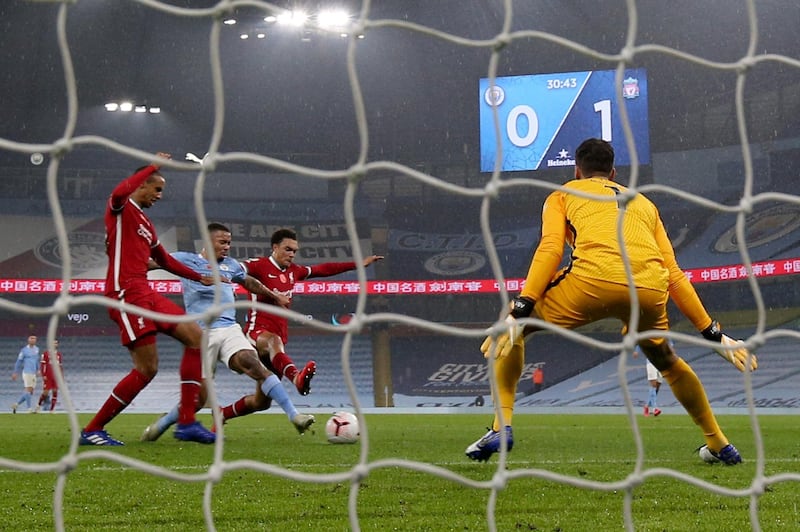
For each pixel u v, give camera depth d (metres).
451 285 62.84
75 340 63.41
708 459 10.66
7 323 62.84
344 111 70.75
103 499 7.36
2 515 6.52
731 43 63.97
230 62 64.75
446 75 67.88
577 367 63.25
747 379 4.20
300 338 66.56
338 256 67.44
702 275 58.69
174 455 11.80
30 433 19.20
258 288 14.83
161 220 67.62
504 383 9.38
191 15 3.55
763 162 65.94
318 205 70.69
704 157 66.88
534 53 66.12
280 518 6.39
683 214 66.50
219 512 6.68
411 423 27.53
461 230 70.06
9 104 65.62
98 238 65.31
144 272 12.47
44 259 63.34
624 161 60.22
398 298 67.56
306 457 11.89
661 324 9.20
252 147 72.12
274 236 16.12
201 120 70.44
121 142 70.25
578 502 7.16
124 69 63.44
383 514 6.58
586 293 8.80
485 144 61.66
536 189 70.25
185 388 13.95
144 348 12.55
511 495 7.57
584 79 61.06
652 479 8.65
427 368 65.38
